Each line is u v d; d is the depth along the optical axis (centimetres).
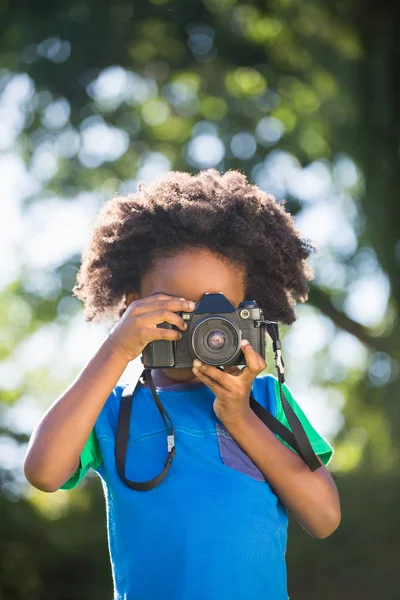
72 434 281
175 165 1456
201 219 308
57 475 282
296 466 297
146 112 1478
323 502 300
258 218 329
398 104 1255
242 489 287
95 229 341
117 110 1452
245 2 1383
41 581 1300
